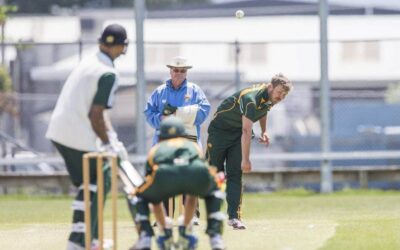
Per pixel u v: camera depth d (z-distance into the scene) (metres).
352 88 104.75
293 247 31.55
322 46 70.31
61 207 57.28
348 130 96.31
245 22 106.00
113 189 27.38
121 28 28.92
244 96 37.16
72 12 176.50
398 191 72.00
